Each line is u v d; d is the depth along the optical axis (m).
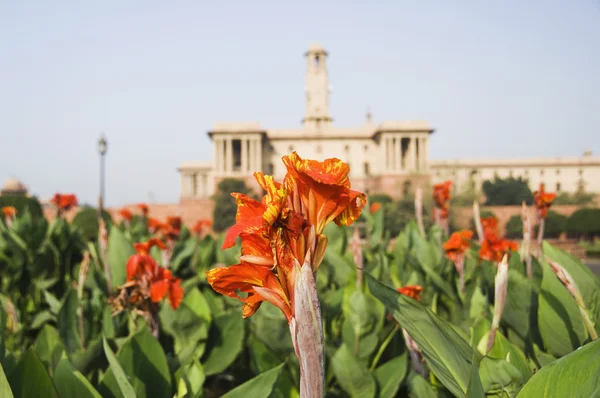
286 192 1.38
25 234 8.86
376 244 8.05
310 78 80.00
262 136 74.94
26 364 2.00
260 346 3.39
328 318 4.21
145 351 2.70
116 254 5.17
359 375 2.99
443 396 2.61
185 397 2.55
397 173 68.12
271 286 1.42
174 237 6.84
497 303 2.01
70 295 4.07
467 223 37.72
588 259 27.42
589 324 2.09
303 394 1.35
